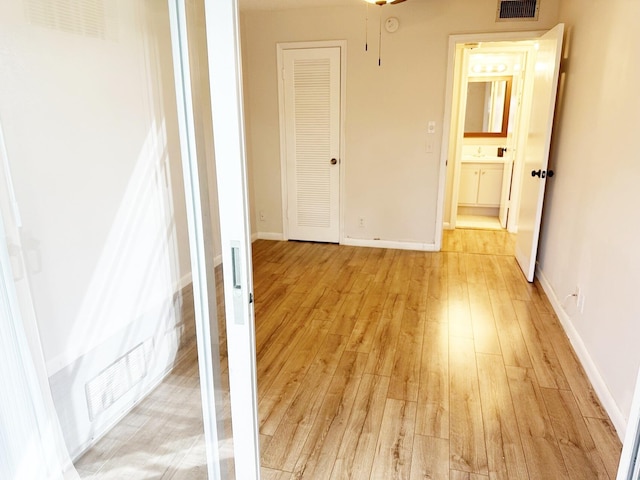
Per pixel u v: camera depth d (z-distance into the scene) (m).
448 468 1.71
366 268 4.01
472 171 5.92
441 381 2.27
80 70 1.40
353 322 2.94
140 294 1.55
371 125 4.37
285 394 2.17
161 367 1.50
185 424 1.48
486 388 2.20
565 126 3.18
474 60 5.66
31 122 1.26
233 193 1.10
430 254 4.43
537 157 3.47
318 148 4.58
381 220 4.61
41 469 1.20
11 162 1.20
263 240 5.00
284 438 1.87
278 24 4.33
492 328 2.84
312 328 2.86
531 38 3.82
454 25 3.95
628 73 2.07
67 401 1.46
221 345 1.30
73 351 1.46
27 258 1.27
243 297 1.18
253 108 4.65
